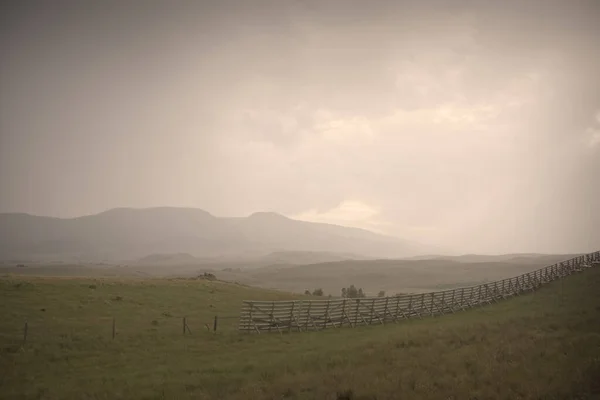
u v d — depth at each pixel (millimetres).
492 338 21141
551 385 13078
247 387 15320
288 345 25734
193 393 15297
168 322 34312
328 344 25094
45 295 40562
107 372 20422
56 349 25094
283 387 14875
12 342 26438
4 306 35688
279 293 59531
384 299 37469
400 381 14492
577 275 57438
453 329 25188
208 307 42000
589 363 14719
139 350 25047
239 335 29562
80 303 38844
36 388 18031
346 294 83250
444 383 14195
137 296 44031
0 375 20172
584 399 12062
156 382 17484
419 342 21625
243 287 61906
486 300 47188
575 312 28141
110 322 33094
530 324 24922
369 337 26766
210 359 22422
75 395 16406
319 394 13820
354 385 14344
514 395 12719
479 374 14969
